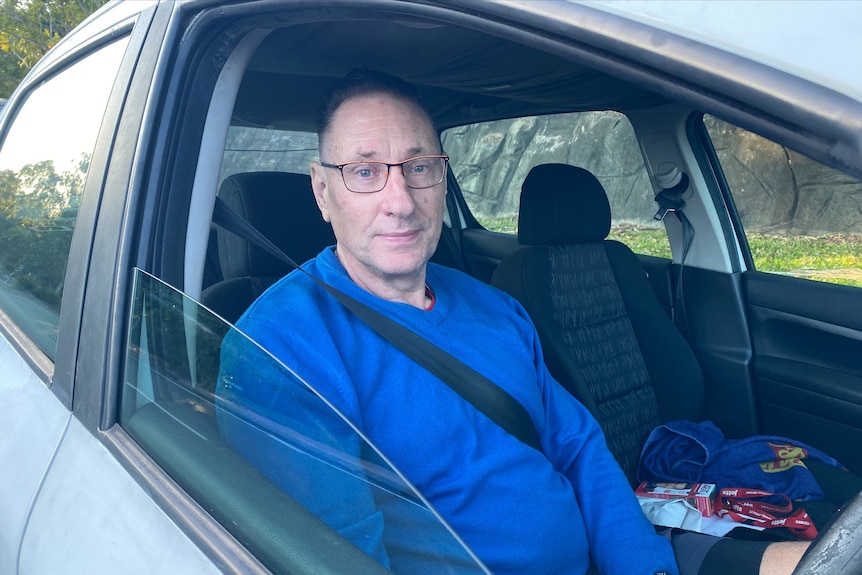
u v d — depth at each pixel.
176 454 1.00
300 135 2.27
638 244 2.78
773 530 1.64
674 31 0.66
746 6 0.65
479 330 1.63
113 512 1.00
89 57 1.56
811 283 2.36
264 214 2.04
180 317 1.10
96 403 1.14
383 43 1.68
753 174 2.34
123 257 1.15
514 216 3.04
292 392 1.00
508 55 1.80
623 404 2.40
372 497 0.89
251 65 1.85
